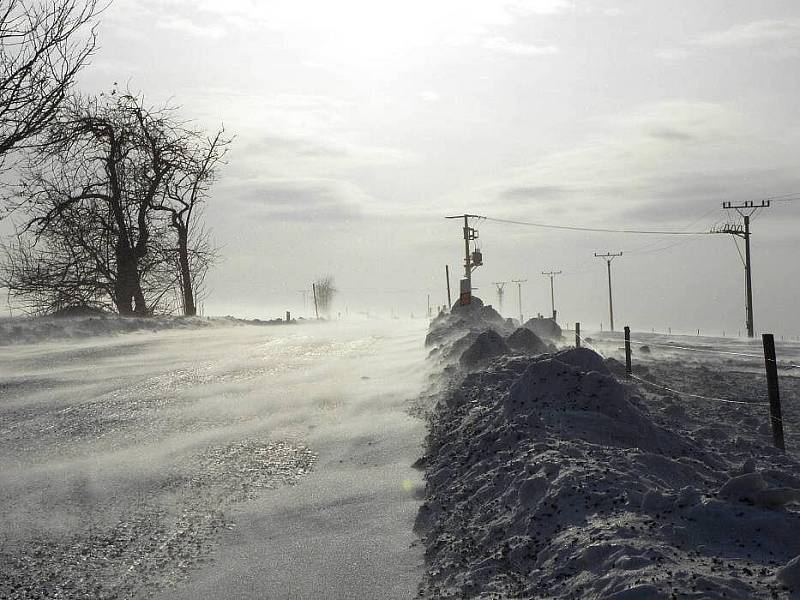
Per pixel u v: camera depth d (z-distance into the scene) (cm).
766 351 999
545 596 470
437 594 545
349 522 746
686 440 860
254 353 2142
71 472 952
